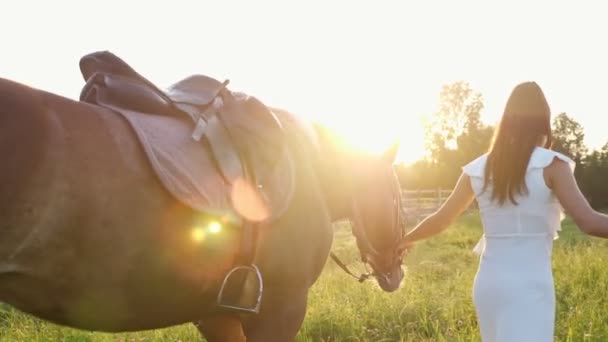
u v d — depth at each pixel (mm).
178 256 2332
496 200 2791
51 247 2000
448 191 30781
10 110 1951
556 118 50844
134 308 2307
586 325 4758
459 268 9961
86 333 5008
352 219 3527
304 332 5219
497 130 2830
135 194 2186
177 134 2445
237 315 2799
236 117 2688
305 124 3207
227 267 2521
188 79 2752
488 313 2771
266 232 2713
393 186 3521
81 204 2039
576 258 8539
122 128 2268
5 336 5047
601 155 45344
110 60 2539
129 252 2182
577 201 2633
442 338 4750
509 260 2742
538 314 2666
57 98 2160
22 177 1908
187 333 4965
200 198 2365
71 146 2053
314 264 3018
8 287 1997
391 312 5805
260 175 2666
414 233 3238
